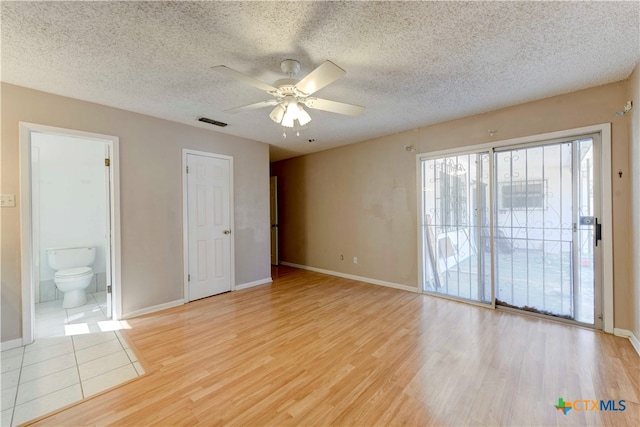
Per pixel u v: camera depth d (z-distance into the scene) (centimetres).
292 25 166
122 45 184
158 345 239
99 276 396
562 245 278
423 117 334
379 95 271
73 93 257
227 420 153
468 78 237
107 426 150
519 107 296
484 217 327
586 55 202
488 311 311
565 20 163
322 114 321
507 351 222
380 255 430
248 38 178
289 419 154
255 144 438
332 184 496
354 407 162
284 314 308
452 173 352
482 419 152
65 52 192
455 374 193
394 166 408
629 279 239
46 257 357
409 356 217
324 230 512
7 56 196
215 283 383
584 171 265
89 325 281
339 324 279
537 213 292
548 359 209
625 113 239
